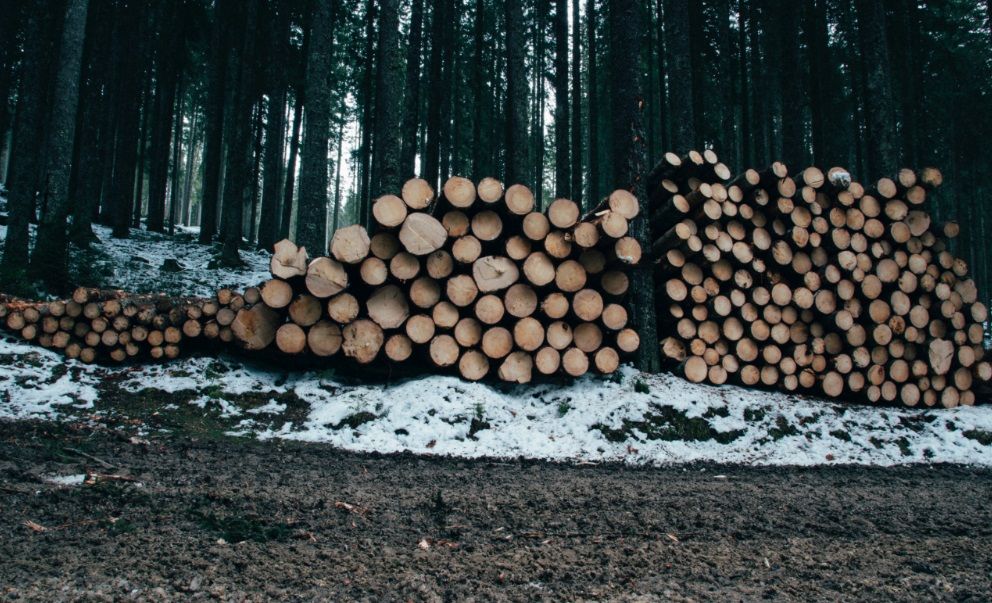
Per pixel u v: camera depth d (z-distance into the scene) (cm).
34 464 432
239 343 721
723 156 1708
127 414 623
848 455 669
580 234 713
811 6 1667
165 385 685
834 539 357
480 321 720
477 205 710
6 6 1655
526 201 716
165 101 1953
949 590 278
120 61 1914
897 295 826
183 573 268
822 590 274
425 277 720
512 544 328
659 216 823
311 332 709
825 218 824
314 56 1248
